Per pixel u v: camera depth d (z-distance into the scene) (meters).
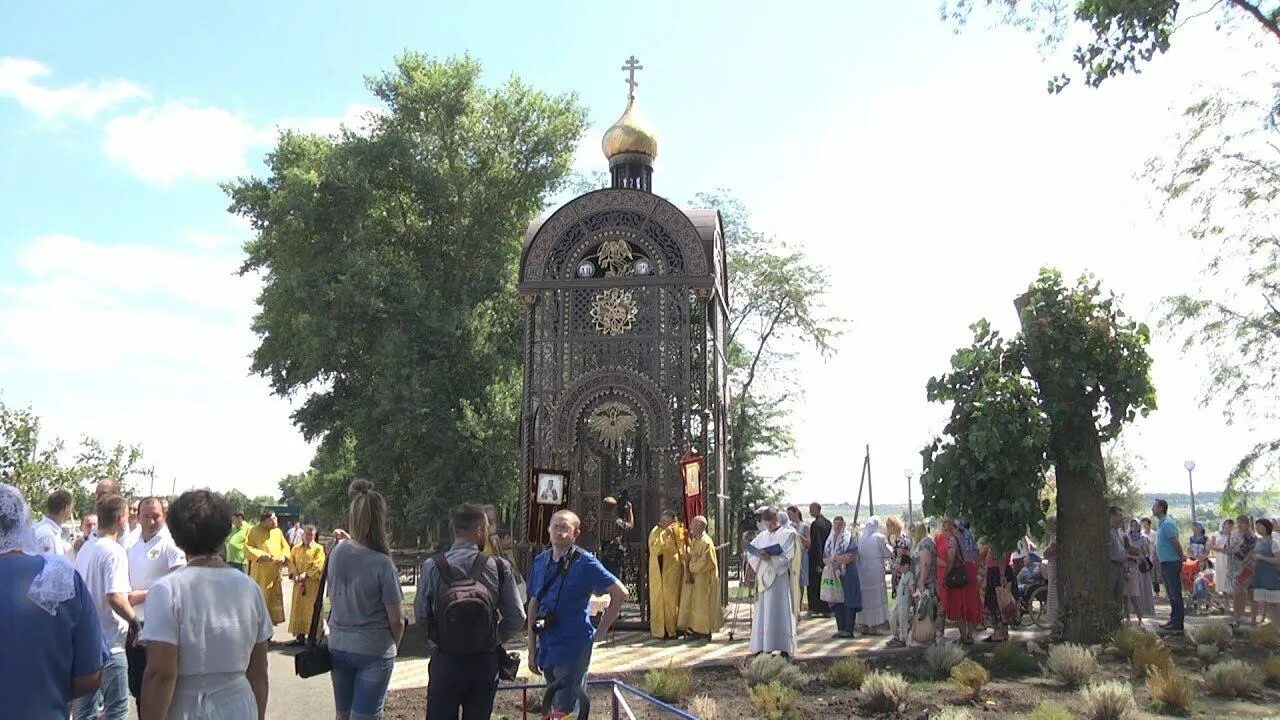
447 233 33.91
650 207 17.14
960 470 13.41
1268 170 19.34
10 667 3.85
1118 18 11.67
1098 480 13.33
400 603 6.22
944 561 13.71
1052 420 13.22
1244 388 21.31
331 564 6.27
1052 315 13.58
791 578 12.98
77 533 10.31
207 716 4.12
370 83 33.50
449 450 30.34
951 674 11.00
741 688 10.94
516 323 33.06
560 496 15.73
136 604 7.20
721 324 18.94
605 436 16.58
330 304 30.25
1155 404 13.47
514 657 6.36
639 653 13.38
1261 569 14.48
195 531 4.32
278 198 30.91
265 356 35.00
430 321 30.23
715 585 14.88
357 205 31.03
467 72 33.34
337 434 35.69
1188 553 21.89
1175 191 19.94
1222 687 10.54
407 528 34.97
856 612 16.08
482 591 5.91
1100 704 9.37
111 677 6.99
